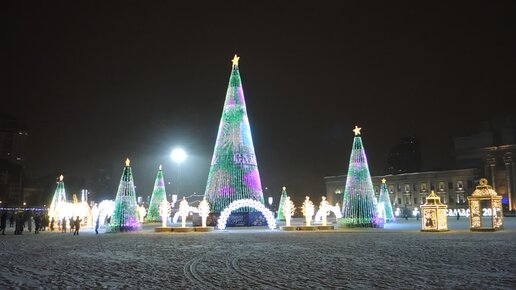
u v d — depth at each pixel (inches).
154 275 520.1
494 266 571.5
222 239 1094.4
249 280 482.6
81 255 740.0
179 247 877.2
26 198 6038.4
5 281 485.4
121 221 1471.5
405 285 444.8
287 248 845.8
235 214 1721.2
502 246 858.8
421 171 5866.1
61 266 602.9
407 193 5418.3
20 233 1429.6
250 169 1684.3
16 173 5846.5
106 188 5944.9
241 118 1715.1
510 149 4904.0
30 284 466.0
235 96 1726.1
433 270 540.7
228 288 437.7
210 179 1700.3
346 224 1636.3
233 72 1754.4
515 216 3828.7
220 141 1705.2
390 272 528.4
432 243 940.6
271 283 463.5
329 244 932.6
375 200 1656.0
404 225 2033.7
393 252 756.0
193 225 1733.5
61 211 1771.7
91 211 2048.5
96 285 457.7
